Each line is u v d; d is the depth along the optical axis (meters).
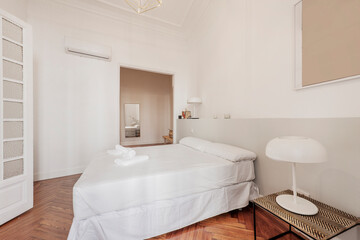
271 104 1.62
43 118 2.46
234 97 2.17
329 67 1.13
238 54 2.07
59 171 2.58
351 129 1.01
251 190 1.65
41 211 1.61
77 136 2.72
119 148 1.95
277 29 1.54
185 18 3.05
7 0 1.97
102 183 1.07
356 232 0.99
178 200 1.29
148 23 3.23
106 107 2.96
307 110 1.29
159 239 1.23
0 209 1.41
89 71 2.80
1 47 1.44
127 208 1.15
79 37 2.71
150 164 1.50
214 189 1.45
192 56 3.45
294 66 1.37
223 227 1.37
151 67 3.39
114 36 3.01
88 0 2.60
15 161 1.54
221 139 2.27
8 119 1.49
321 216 0.94
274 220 1.45
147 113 5.80
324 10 1.15
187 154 1.94
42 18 2.44
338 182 1.07
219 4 2.42
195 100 2.87
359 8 0.97
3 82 1.46
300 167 1.31
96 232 1.05
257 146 1.71
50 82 2.51
